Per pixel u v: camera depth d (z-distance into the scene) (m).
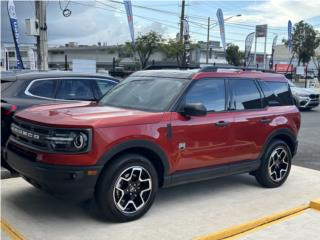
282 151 6.71
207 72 5.86
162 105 5.41
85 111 5.24
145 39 41.78
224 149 5.82
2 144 6.51
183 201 5.85
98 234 4.61
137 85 6.09
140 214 5.05
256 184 6.86
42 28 16.09
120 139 4.72
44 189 4.73
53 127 4.59
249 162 6.24
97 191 4.75
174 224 4.98
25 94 6.96
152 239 4.54
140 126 4.93
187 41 36.84
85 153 4.52
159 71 6.26
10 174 6.64
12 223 4.85
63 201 5.56
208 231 4.81
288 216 5.39
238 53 65.06
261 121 6.32
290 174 7.59
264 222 5.14
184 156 5.35
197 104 5.27
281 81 6.97
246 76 6.39
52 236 4.53
